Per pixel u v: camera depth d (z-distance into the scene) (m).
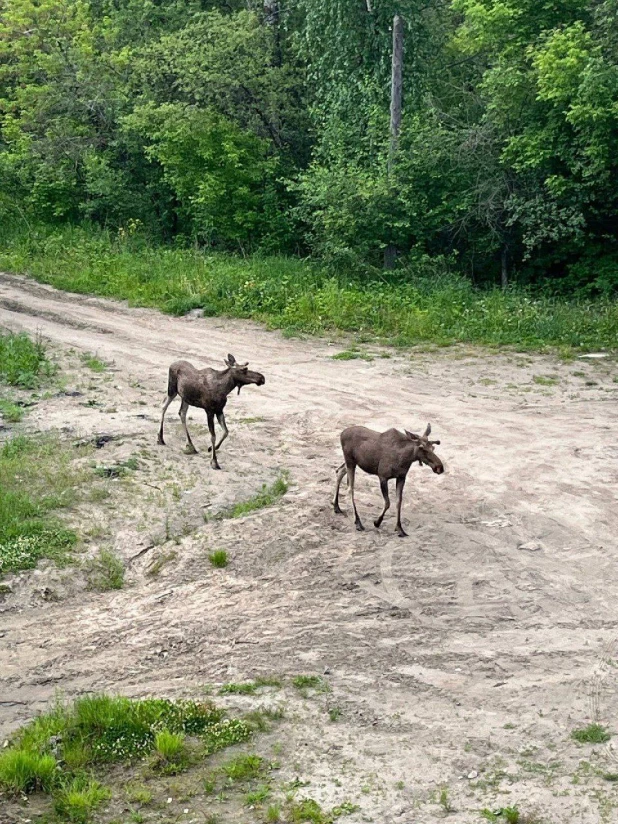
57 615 8.84
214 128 28.16
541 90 21.84
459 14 29.31
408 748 6.79
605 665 7.87
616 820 5.99
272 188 28.89
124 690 7.63
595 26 23.25
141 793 6.32
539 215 23.33
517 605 8.93
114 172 31.48
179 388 12.50
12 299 23.41
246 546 10.14
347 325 20.89
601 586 9.29
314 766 6.60
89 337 19.97
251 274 23.98
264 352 19.11
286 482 11.96
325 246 24.84
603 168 21.88
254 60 28.64
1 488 11.05
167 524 10.53
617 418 14.77
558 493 11.66
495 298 22.33
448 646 8.21
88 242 28.80
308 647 8.23
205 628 8.59
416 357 18.77
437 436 13.91
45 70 34.38
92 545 10.08
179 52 29.66
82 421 13.91
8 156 32.91
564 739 6.87
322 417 14.77
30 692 7.63
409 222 24.38
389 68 26.28
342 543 10.27
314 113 28.08
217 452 13.02
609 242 25.17
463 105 27.89
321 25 26.50
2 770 6.47
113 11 36.06
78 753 6.70
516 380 17.05
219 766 6.62
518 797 6.23
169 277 24.62
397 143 24.73
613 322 20.38
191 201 28.58
